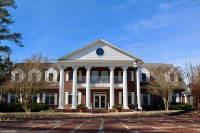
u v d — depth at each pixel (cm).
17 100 4938
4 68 3475
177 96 5428
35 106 4784
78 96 5103
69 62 4869
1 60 3447
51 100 5259
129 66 4912
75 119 3362
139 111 4509
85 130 1717
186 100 5597
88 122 2645
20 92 4600
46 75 5353
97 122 2641
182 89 5306
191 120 2895
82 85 4978
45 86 4894
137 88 4872
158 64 5822
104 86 4941
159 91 5012
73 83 4825
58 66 5206
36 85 4647
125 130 1716
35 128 1848
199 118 3322
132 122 2600
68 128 1877
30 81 4581
